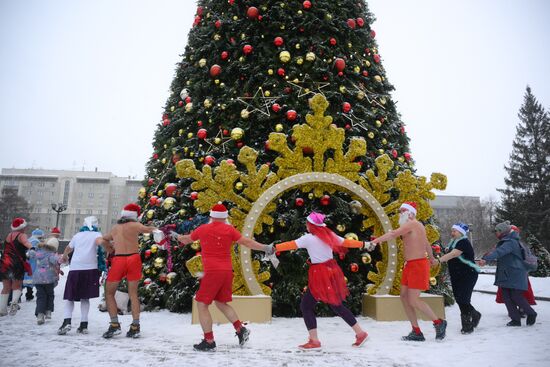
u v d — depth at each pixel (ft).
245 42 24.13
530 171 129.39
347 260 22.17
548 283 38.04
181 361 11.48
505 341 14.44
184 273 22.03
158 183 25.32
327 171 21.17
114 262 15.55
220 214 14.33
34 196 286.25
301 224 21.56
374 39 28.68
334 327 17.97
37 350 12.91
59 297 29.91
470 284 16.56
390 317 19.60
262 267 20.98
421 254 15.51
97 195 290.76
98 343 14.14
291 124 23.35
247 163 20.58
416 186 21.91
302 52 24.34
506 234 18.29
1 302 21.09
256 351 12.99
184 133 24.97
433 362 11.48
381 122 24.95
